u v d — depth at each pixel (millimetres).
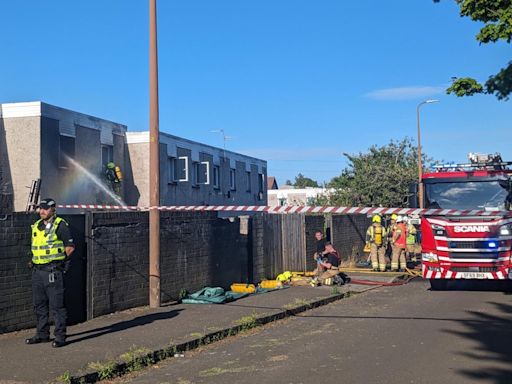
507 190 14648
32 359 7266
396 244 19422
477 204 14758
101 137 23156
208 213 14031
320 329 9906
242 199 37031
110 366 6914
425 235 14922
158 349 7809
